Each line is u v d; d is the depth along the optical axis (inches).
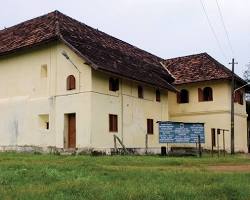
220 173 462.9
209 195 305.0
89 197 278.2
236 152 1270.9
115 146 946.1
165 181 378.0
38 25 1048.2
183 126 914.1
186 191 310.8
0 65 1057.5
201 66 1333.7
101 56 964.6
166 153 1050.7
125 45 1264.8
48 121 954.7
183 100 1328.7
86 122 888.9
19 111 1000.9
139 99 1062.4
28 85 994.1
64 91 928.9
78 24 1095.6
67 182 346.6
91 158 717.9
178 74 1341.0
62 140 914.7
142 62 1214.3
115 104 967.0
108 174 435.2
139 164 642.8
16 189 309.6
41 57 976.9
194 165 652.7
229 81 1266.0
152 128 1109.1
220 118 1256.2
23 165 506.0
